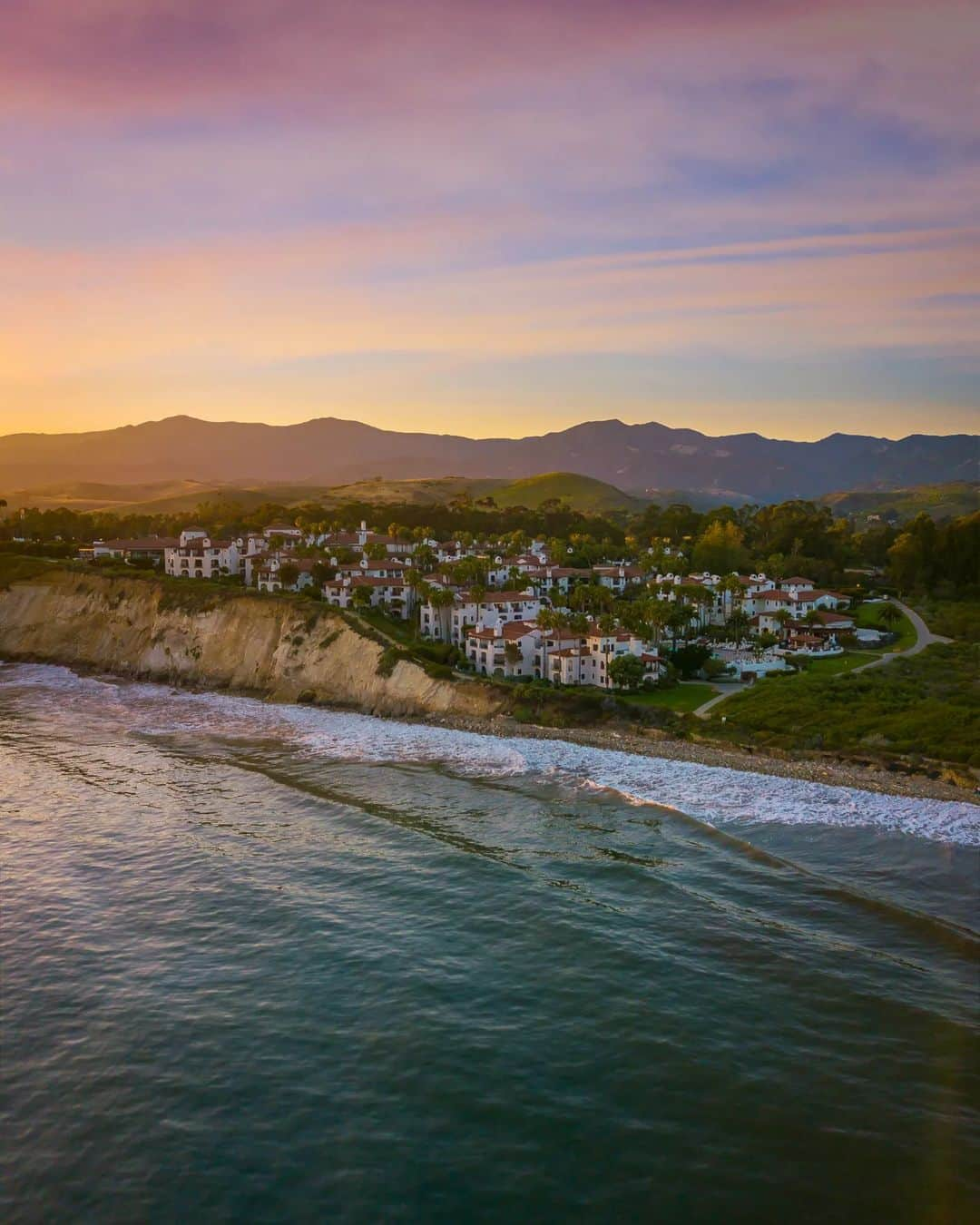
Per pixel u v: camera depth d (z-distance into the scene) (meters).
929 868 59.22
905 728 88.44
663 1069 37.31
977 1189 31.00
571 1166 31.89
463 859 60.00
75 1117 34.03
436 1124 33.88
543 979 44.31
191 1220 29.31
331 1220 29.42
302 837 64.00
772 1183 31.19
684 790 75.94
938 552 187.50
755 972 45.34
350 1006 41.62
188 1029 39.62
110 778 78.38
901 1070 37.47
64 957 45.50
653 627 128.25
